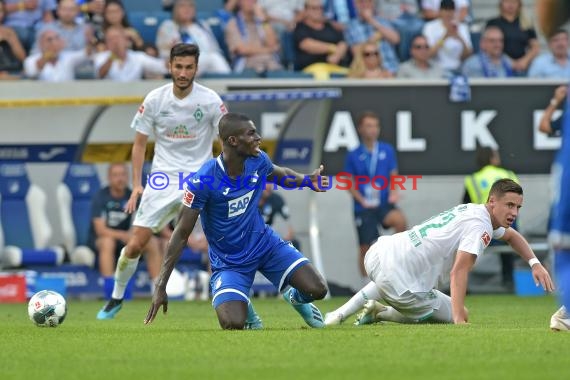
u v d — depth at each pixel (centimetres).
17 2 4875
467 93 4681
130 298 4381
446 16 5197
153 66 4816
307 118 4375
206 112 2956
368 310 2538
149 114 2942
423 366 1639
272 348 1908
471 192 4372
